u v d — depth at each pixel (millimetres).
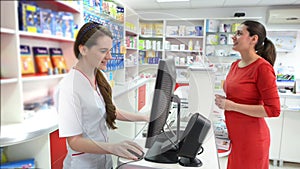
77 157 758
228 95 1637
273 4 4035
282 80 3318
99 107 639
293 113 2773
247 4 4074
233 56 3930
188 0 3783
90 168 774
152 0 3777
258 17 3902
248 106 1452
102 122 684
